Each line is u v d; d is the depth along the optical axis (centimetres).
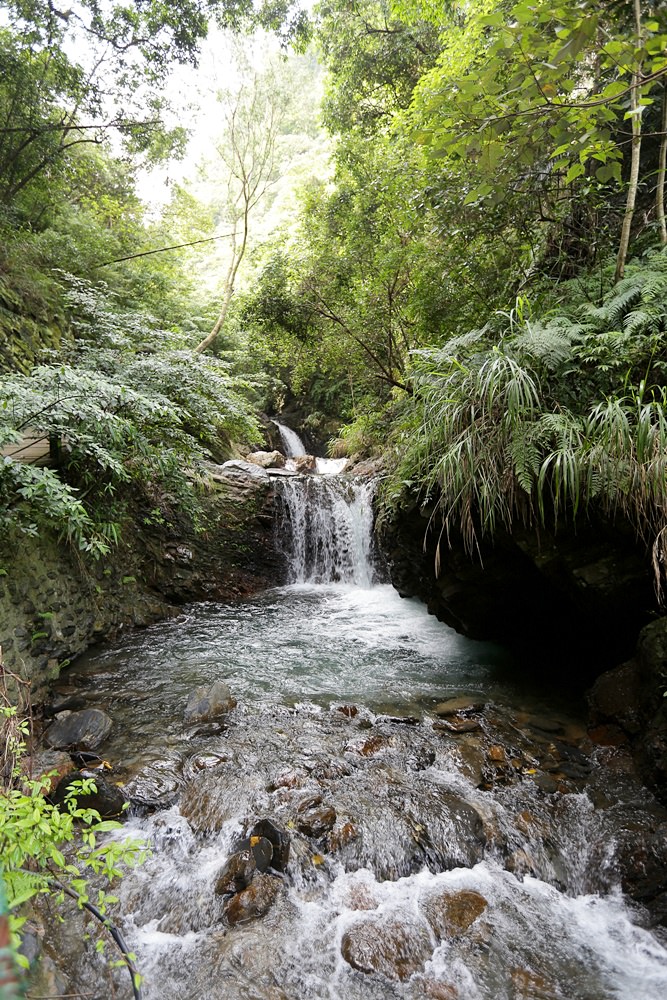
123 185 1238
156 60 859
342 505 861
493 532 389
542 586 411
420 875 256
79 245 900
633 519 312
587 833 273
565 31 204
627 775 306
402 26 950
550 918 236
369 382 998
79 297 677
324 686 450
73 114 851
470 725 370
